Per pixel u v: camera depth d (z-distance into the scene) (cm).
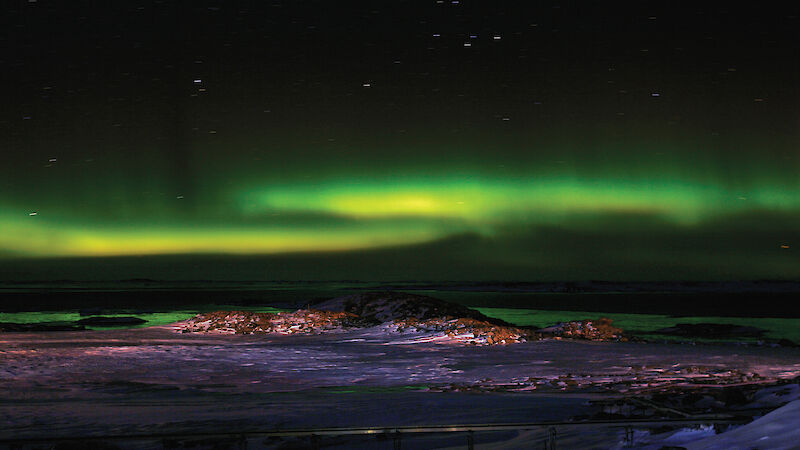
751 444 475
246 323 2894
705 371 1599
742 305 9369
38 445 815
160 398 1254
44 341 2334
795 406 525
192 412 1073
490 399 1170
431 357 1931
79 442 822
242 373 1636
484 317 3133
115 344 2252
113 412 1075
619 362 1789
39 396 1284
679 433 713
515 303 10112
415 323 2691
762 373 1564
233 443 845
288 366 1761
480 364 1772
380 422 951
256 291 18738
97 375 1583
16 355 1867
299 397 1248
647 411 938
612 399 1077
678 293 19738
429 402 1141
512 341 2269
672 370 1623
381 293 3462
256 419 995
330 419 986
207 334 2708
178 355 1962
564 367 1698
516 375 1567
